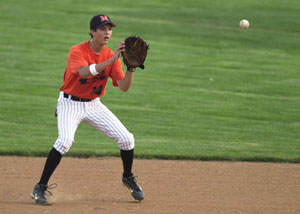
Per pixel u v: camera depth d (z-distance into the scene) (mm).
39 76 54375
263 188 23703
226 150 31328
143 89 51250
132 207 19891
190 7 105312
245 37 82062
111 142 33188
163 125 38656
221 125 39344
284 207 20484
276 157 29750
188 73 59156
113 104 45156
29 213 18547
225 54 70562
